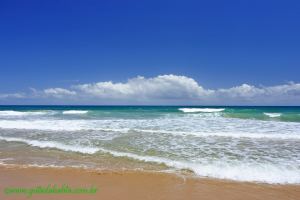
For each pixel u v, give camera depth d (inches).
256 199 201.5
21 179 247.4
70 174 262.4
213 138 467.2
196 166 286.8
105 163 304.3
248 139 459.5
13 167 288.0
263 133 528.4
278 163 298.7
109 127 624.4
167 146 395.2
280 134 515.8
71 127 625.0
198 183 235.9
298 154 344.2
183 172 268.4
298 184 234.2
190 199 199.6
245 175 258.1
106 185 230.8
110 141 436.5
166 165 293.0
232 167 283.0
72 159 324.2
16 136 503.2
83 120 797.9
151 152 355.9
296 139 462.3
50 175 259.8
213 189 221.5
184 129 585.9
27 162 310.3
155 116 964.6
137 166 291.0
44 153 356.8
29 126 654.5
